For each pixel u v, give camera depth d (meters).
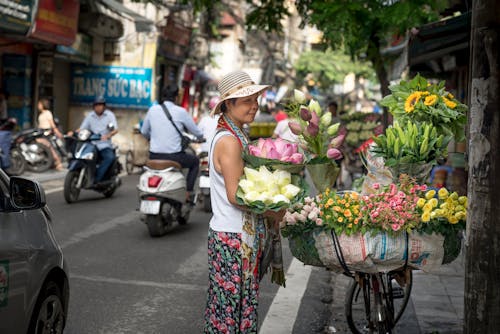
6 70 18.34
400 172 4.11
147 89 22.81
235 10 34.94
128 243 8.36
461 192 9.90
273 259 3.79
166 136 8.98
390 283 4.56
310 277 7.02
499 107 3.49
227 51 34.72
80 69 22.92
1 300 3.24
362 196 3.85
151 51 22.77
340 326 5.30
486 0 3.47
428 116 4.23
